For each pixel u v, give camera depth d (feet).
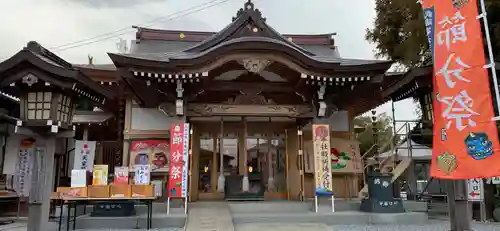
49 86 25.93
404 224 34.01
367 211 36.65
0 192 35.78
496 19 39.99
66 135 27.43
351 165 45.37
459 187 25.55
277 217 34.32
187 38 52.75
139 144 42.32
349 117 46.96
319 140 37.52
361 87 38.04
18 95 27.91
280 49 34.96
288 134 47.73
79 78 25.91
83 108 46.65
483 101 21.98
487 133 21.58
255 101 40.83
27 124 25.77
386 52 59.93
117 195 28.89
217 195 46.01
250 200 43.60
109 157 51.26
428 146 47.93
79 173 29.25
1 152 39.83
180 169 35.14
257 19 39.96
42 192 26.71
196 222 31.24
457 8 23.45
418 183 63.21
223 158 47.26
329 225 33.60
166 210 36.86
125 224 31.99
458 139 22.50
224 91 41.68
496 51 40.50
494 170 20.99
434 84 25.17
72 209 35.27
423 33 48.70
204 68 34.91
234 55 35.17
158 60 33.83
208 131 47.44
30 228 26.17
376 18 59.82
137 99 40.91
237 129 47.83
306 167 45.03
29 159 40.09
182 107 36.58
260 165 48.67
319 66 35.63
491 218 37.06
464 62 22.70
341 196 45.19
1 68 24.71
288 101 43.24
